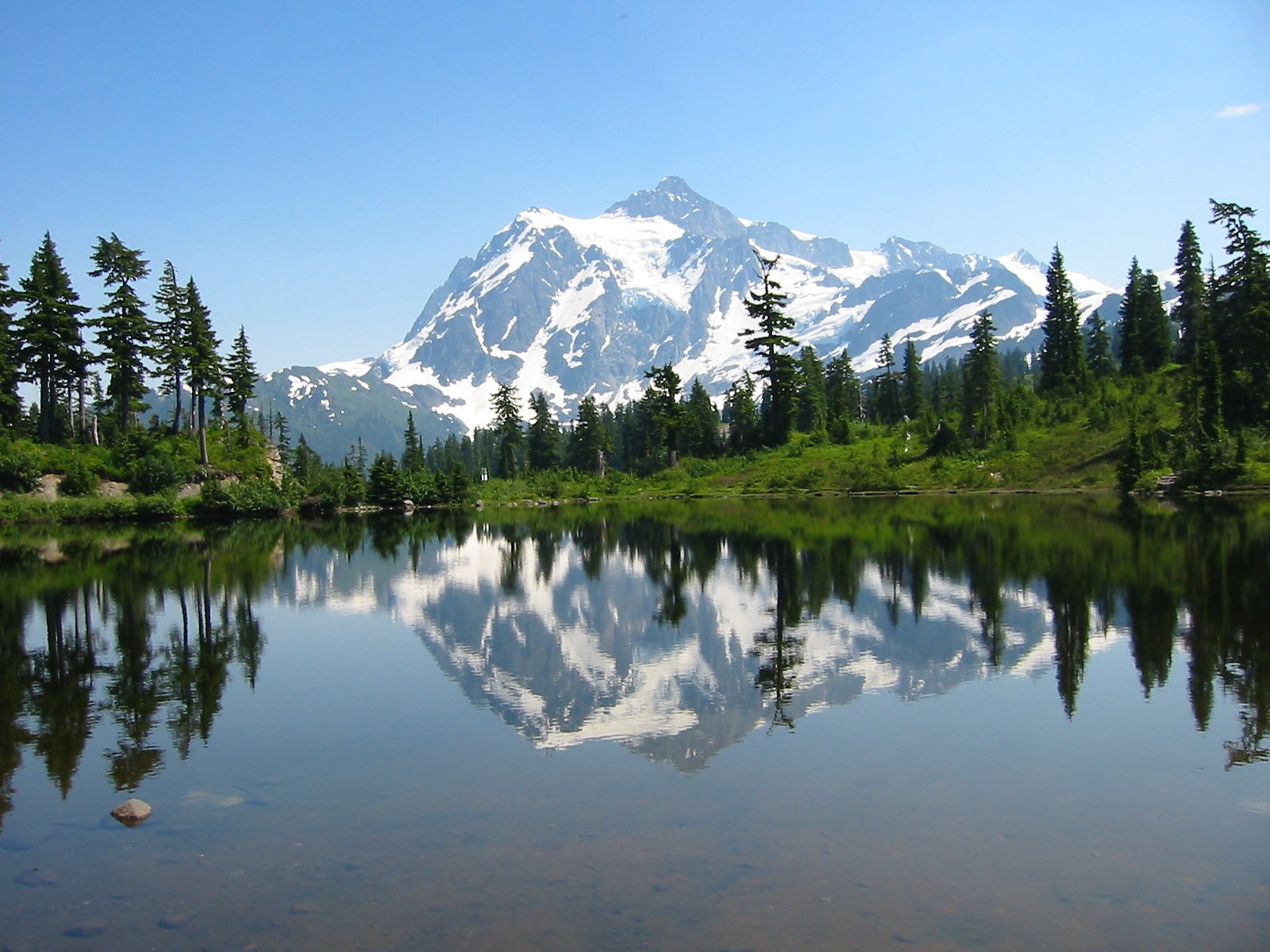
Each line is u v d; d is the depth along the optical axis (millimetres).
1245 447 76250
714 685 18656
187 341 92562
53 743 15680
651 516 75188
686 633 24391
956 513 61969
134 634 25828
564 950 8695
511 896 9766
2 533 64688
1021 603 26422
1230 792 12336
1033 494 81062
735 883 9969
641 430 161000
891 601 27781
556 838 11258
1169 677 18062
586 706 17438
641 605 29312
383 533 64375
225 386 104438
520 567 40781
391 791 13031
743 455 121312
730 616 26672
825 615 26047
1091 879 9969
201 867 10688
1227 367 87938
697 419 131250
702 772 13539
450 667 21109
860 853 10680
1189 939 8773
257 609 29938
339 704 17938
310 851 11047
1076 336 120000
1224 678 17844
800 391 137000
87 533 65125
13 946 9023
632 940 8828
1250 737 14500
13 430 84188
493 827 11656
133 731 16359
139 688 19547
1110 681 17875
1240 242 90188
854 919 9172
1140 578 30047
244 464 97250
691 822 11664
